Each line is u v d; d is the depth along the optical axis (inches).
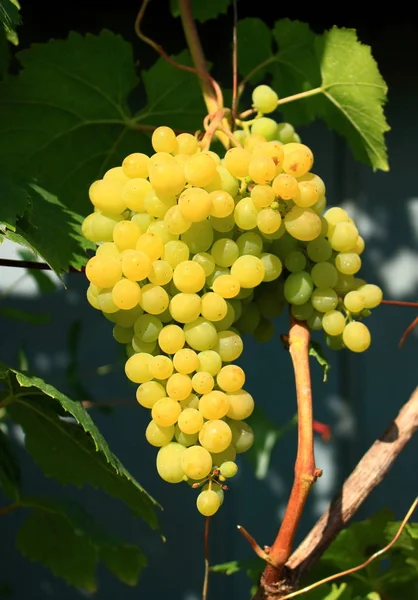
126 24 76.3
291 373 86.6
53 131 43.8
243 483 86.7
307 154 35.2
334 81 44.1
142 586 87.3
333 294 36.4
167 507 87.3
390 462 36.9
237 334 36.0
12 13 38.0
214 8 48.8
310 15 76.1
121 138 45.2
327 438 45.8
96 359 85.0
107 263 34.5
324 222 36.3
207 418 34.0
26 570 85.7
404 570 41.5
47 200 39.8
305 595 40.3
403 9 81.3
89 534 47.2
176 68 45.8
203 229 35.0
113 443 85.4
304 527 85.7
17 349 84.1
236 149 35.3
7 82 43.4
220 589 87.1
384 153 44.6
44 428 40.5
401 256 87.1
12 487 46.3
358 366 87.9
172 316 34.9
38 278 60.7
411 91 84.4
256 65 46.6
